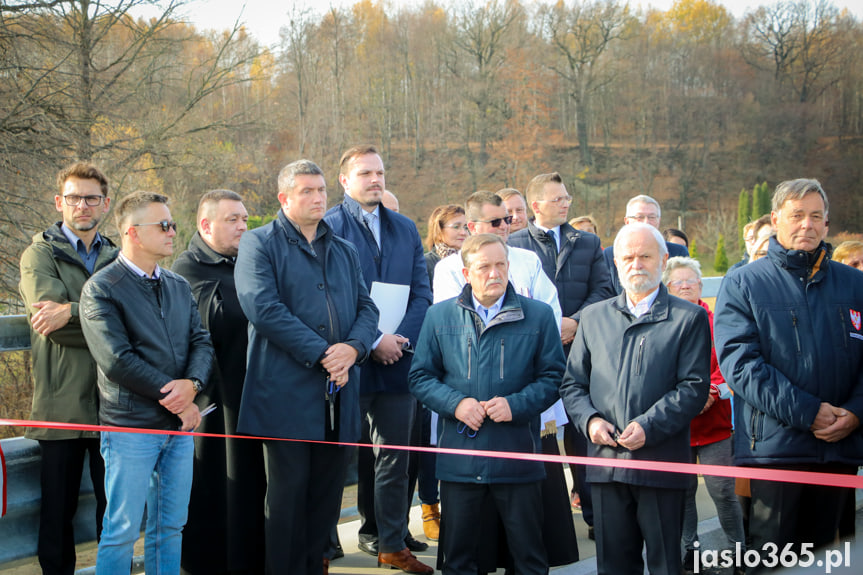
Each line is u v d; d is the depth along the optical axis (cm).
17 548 296
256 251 300
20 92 1057
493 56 6228
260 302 292
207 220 337
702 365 283
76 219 311
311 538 308
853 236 5919
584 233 430
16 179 1036
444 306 316
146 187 1308
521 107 6072
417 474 402
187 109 1319
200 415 292
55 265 304
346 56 5744
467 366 304
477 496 298
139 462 275
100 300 273
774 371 285
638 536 288
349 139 5006
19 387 830
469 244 306
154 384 274
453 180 5916
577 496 435
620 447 284
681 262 379
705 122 6631
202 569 326
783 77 6838
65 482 294
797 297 290
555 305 368
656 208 474
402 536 347
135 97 1262
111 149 1217
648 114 6619
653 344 287
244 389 301
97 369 296
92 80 1177
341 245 323
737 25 7056
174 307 293
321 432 298
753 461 290
